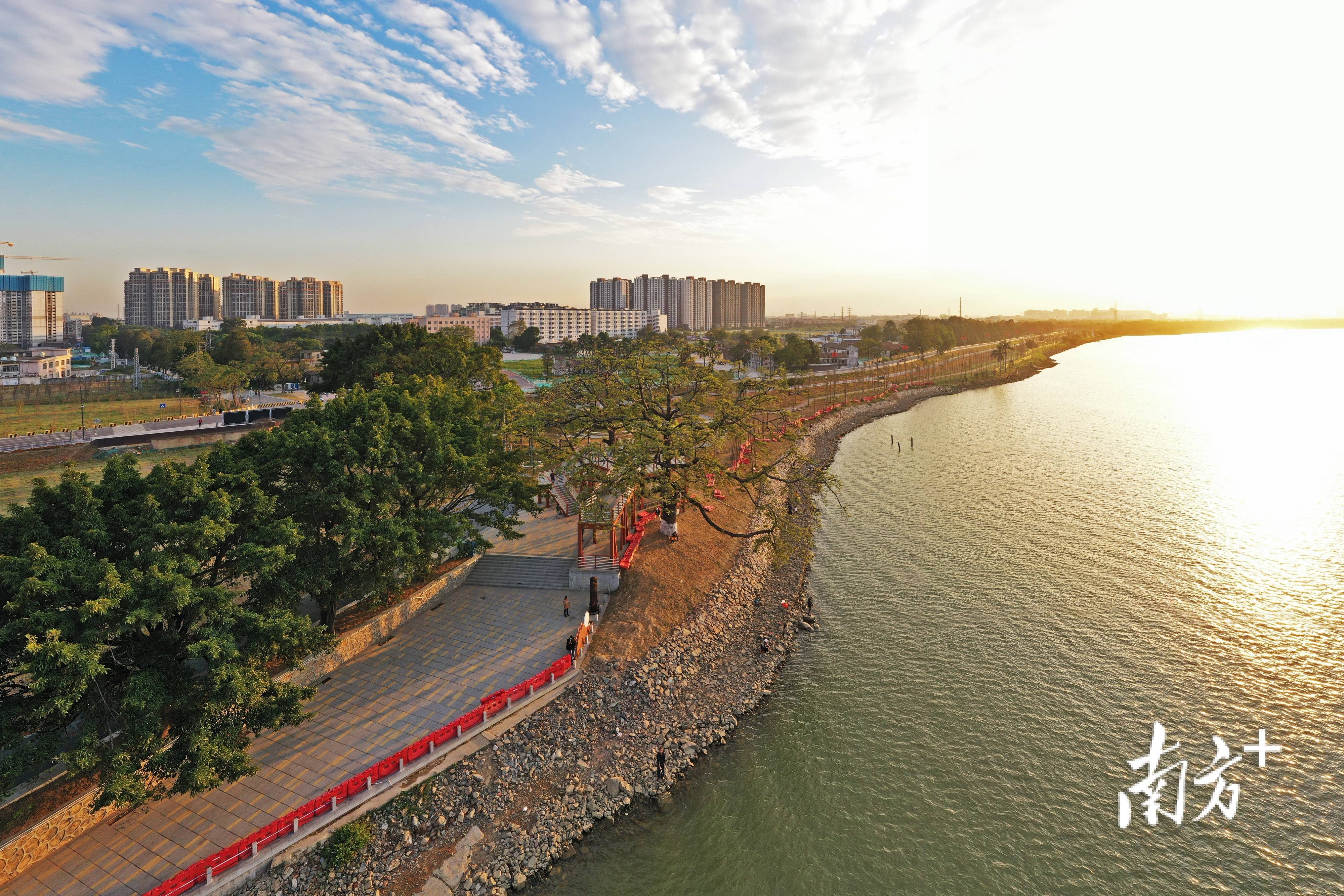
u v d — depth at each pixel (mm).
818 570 60375
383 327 99250
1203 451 106938
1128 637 47406
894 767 35281
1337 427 125812
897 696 41312
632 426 55188
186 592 25594
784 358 183500
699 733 37469
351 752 32125
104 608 23391
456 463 41500
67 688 23359
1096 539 67062
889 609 52656
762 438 91312
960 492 84750
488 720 34312
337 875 26500
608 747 34906
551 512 61531
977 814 32094
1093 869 28984
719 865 29359
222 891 25000
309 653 32125
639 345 72688
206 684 26734
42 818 25953
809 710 40188
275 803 29016
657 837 30797
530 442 74938
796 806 32750
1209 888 27938
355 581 36688
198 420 104438
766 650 46062
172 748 26156
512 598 47219
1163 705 39844
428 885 26828
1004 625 49625
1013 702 40500
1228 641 46656
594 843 30172
